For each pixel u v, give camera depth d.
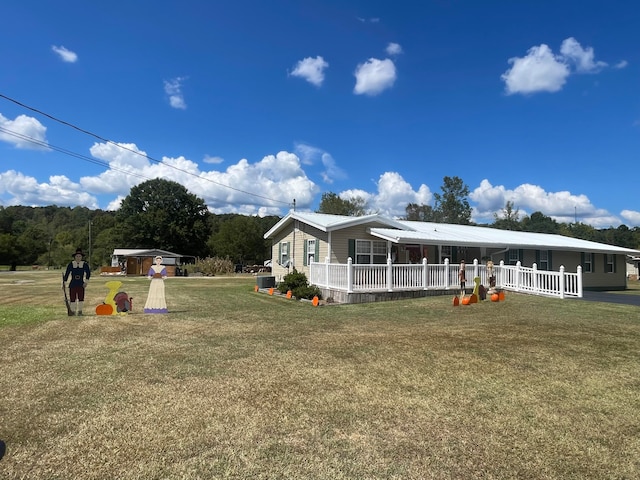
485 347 6.82
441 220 59.44
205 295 16.83
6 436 3.52
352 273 13.77
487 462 3.18
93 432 3.61
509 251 21.33
